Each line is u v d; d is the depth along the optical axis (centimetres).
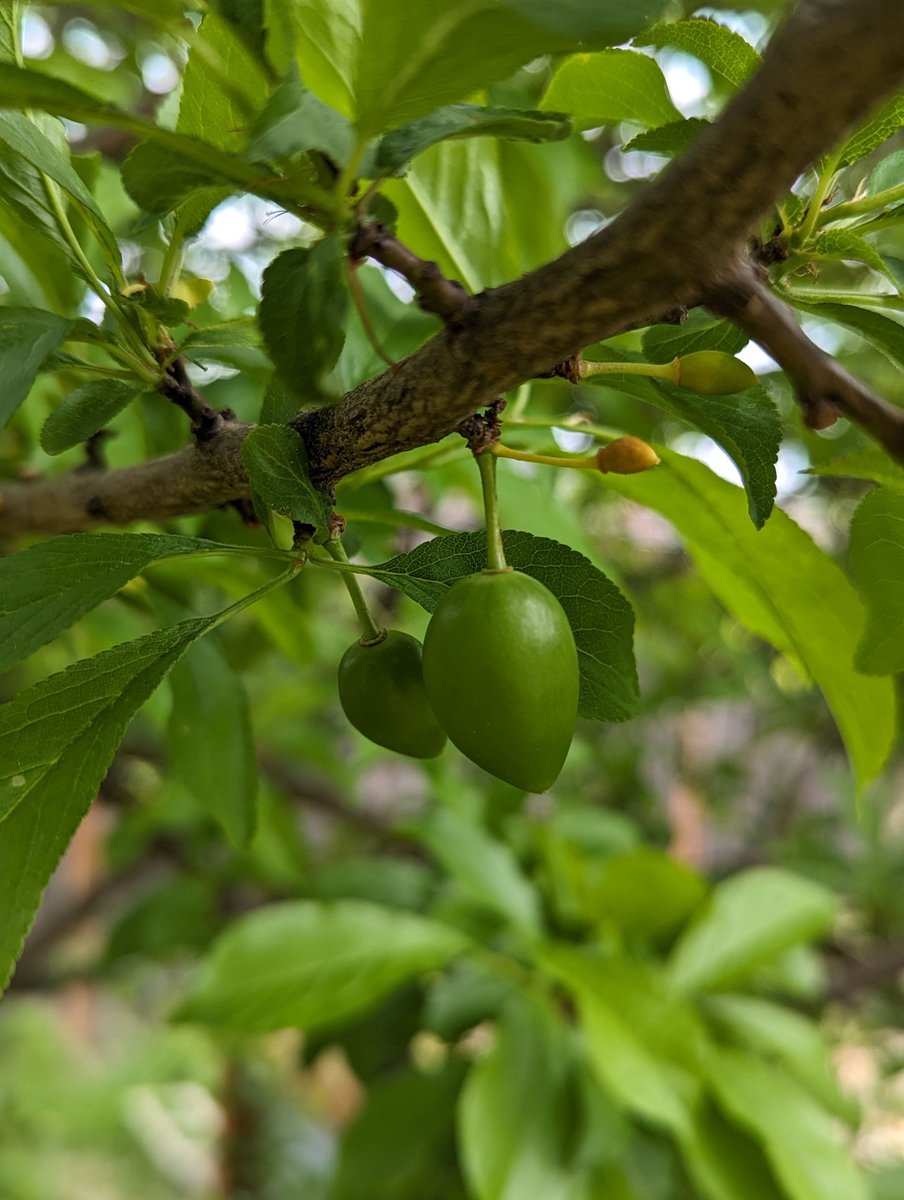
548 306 14
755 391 17
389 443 16
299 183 14
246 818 25
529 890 41
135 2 14
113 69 43
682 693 68
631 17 12
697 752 78
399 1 12
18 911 15
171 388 18
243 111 14
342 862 50
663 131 18
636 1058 32
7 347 16
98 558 16
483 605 15
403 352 23
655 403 18
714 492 21
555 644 15
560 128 15
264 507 17
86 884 77
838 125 12
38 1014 96
